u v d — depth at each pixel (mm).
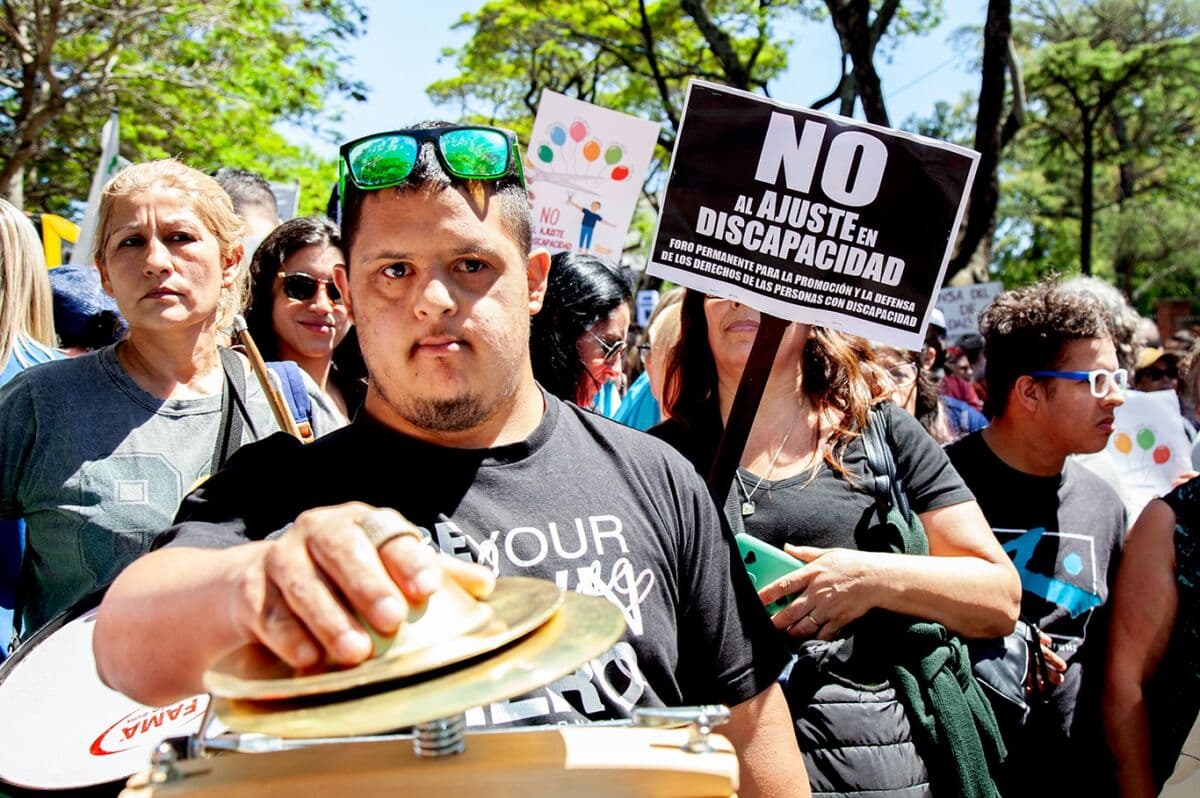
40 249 3100
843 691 2129
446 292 1341
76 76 14102
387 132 1356
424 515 1386
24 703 1676
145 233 2533
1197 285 41969
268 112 17328
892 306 2432
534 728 1006
